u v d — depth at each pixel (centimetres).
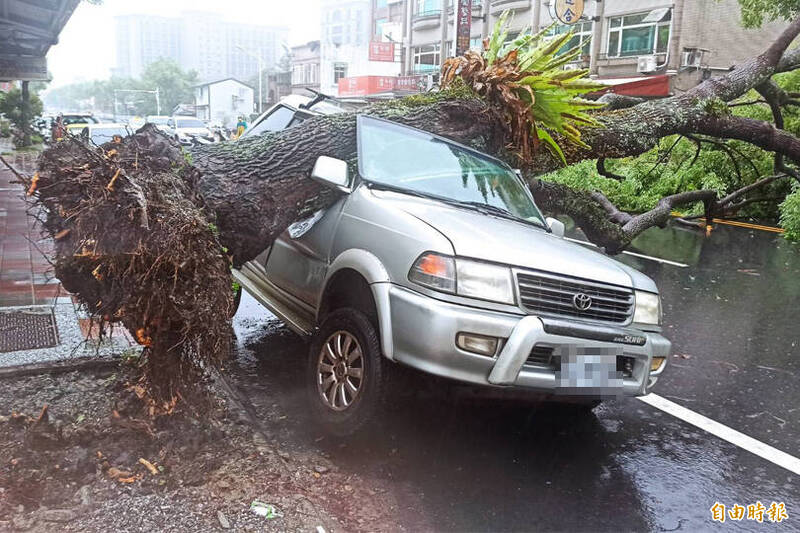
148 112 12006
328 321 388
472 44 3425
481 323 327
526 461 378
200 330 344
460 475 355
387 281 352
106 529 272
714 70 2480
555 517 322
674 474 376
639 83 2397
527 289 348
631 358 374
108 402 385
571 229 1424
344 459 360
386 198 410
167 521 281
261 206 433
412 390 352
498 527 310
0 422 348
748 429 443
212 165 443
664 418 457
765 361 588
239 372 488
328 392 384
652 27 2506
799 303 806
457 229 365
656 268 1020
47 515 276
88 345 460
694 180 1479
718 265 1047
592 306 367
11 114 3347
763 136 880
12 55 2359
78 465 313
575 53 612
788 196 1293
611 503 339
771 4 1399
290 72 7981
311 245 435
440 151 487
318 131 470
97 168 334
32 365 423
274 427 395
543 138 645
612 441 414
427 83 1920
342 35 10100
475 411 442
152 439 341
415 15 4016
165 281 333
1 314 522
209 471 325
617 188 1472
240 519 288
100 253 325
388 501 324
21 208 1119
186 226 334
